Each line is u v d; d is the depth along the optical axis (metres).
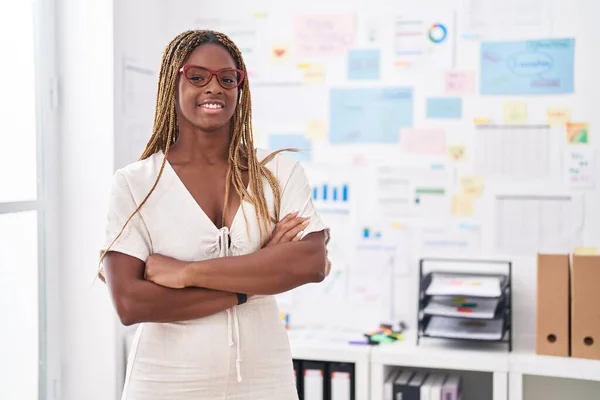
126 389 1.61
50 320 2.69
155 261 1.57
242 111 1.68
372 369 2.67
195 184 1.62
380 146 3.00
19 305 2.50
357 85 3.01
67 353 2.77
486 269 2.92
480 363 2.58
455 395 2.68
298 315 3.09
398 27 2.97
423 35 2.95
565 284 2.58
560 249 2.86
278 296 3.10
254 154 1.67
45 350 2.67
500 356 2.59
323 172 3.06
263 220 1.63
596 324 2.55
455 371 2.95
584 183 2.82
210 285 1.55
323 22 3.03
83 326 2.76
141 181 1.61
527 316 2.88
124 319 1.55
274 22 3.08
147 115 3.00
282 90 3.08
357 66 3.01
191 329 1.56
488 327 2.72
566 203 2.84
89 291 2.74
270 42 3.08
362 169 3.02
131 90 2.85
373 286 3.02
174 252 1.59
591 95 2.81
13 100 2.46
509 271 2.74
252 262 1.57
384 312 3.02
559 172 2.85
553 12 2.83
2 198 2.41
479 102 2.91
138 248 1.58
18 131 2.49
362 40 3.00
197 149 1.64
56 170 2.73
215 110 1.59
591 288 2.55
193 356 1.55
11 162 2.46
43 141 2.65
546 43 2.84
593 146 2.81
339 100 3.03
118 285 1.56
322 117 3.05
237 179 1.63
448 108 2.94
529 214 2.88
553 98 2.84
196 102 1.59
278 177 1.69
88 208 2.74
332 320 3.06
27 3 2.55
